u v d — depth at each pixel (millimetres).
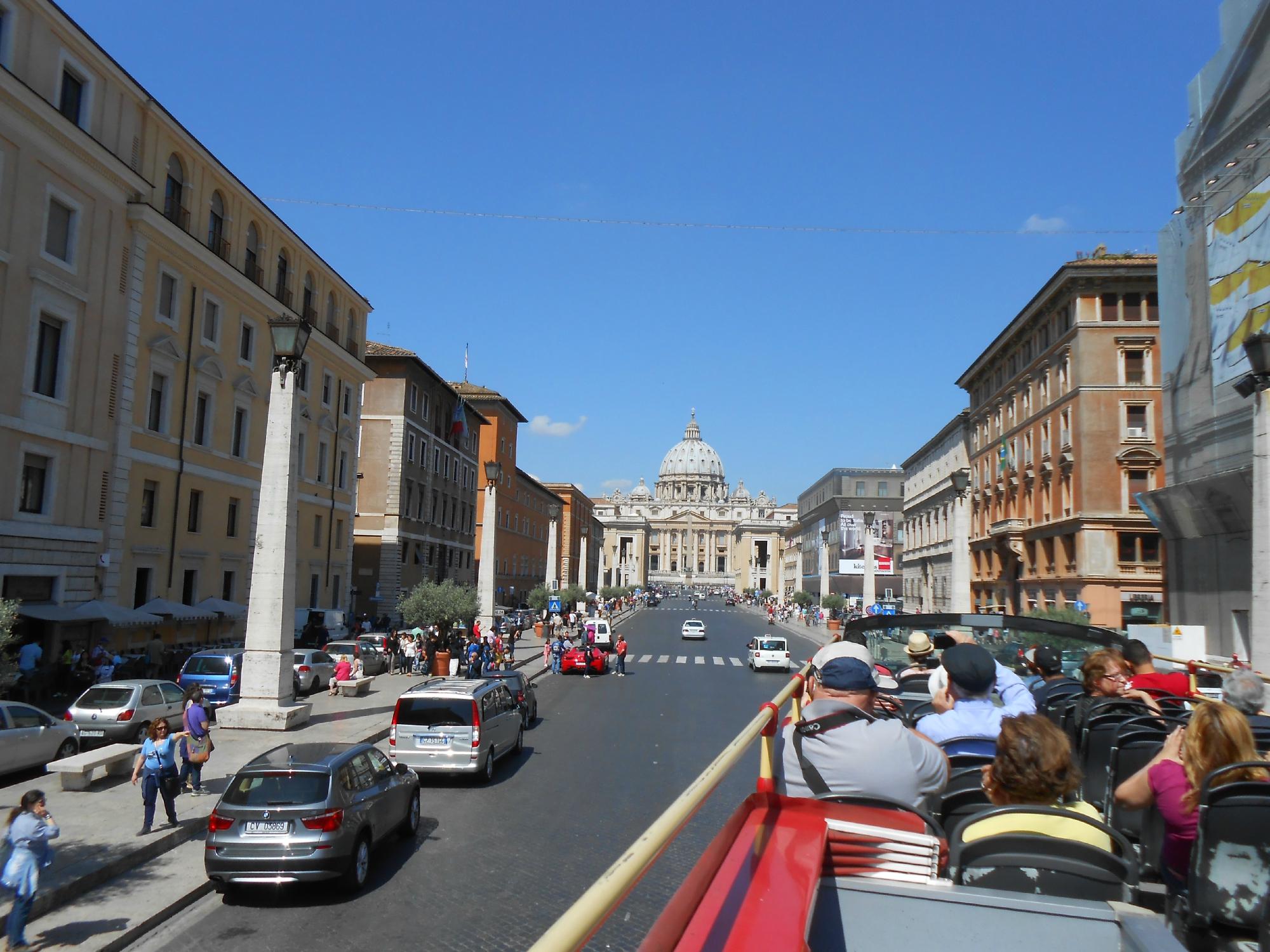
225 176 36062
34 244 26109
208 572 35875
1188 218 32031
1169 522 34281
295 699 28531
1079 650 10961
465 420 68688
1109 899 3635
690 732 24766
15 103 24891
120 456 29922
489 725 18516
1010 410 55969
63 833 13359
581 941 1637
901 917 3189
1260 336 11977
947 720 5645
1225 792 3682
